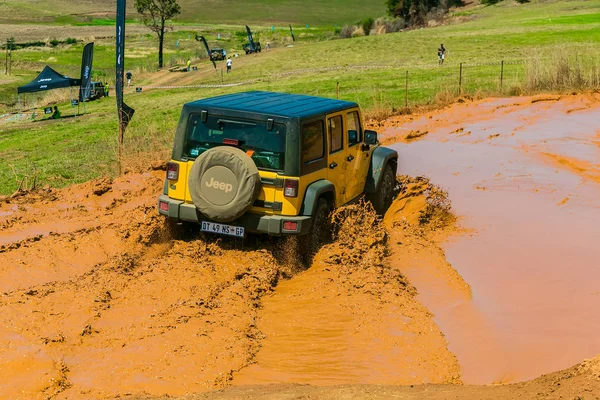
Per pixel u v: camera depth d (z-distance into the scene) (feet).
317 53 236.63
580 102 93.45
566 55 104.68
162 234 41.57
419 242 42.86
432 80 133.18
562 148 68.13
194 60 283.79
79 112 164.35
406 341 30.07
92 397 24.53
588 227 45.96
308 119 38.73
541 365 28.40
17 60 314.35
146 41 400.67
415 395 23.67
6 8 603.26
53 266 37.73
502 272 38.93
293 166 37.78
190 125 39.42
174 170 39.83
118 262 37.70
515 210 49.62
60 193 53.72
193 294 34.30
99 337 29.45
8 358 26.91
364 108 98.68
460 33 252.83
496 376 27.58
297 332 31.07
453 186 55.57
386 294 34.99
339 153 42.42
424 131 76.28
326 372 27.25
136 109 145.79
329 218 41.37
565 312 33.65
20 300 32.40
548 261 40.37
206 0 640.99
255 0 649.61
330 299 34.81
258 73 205.36
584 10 331.36
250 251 39.83
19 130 137.69
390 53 215.72
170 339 29.35
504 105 92.53
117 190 54.13
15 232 43.75
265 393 24.30
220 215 37.91
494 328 32.04
